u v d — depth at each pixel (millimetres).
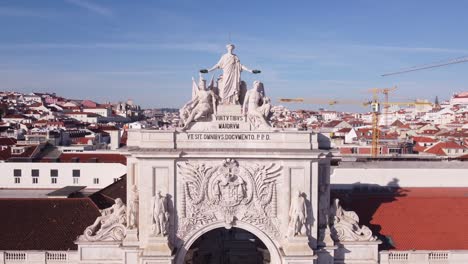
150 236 24438
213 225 25156
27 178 49094
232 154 24562
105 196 35062
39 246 26734
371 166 39469
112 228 26016
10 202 29984
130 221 25438
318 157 24766
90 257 25891
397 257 26312
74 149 60312
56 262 26250
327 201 26156
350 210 29188
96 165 49469
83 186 47531
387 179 37781
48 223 28547
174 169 24875
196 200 25000
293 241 24656
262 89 26312
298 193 24703
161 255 24172
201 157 24766
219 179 24922
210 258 33656
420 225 28203
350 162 42406
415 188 37000
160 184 24938
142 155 24391
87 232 25938
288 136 25000
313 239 25375
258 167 25031
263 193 25078
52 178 49312
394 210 29375
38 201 30281
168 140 24922
